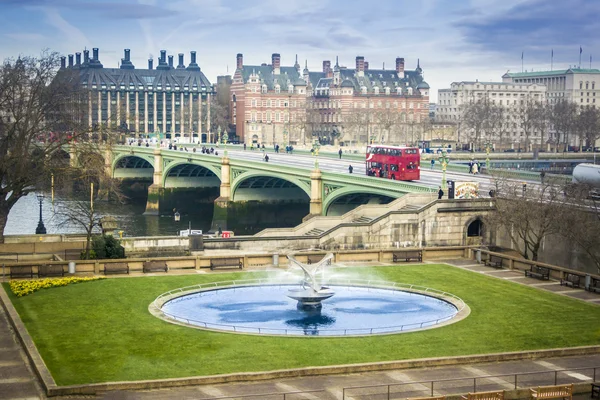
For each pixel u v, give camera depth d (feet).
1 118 450.71
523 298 281.33
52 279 290.76
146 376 196.03
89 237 351.25
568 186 397.39
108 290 280.72
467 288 294.87
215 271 316.40
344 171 590.96
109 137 491.72
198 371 200.13
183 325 240.32
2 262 332.39
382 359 211.20
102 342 222.48
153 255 384.68
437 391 192.03
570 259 370.53
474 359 213.46
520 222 371.15
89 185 471.62
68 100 472.03
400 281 304.50
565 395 188.55
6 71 494.59
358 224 414.62
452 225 423.23
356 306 271.08
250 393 188.24
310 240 408.87
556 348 223.71
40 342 221.46
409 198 436.35
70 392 185.47
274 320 252.42
